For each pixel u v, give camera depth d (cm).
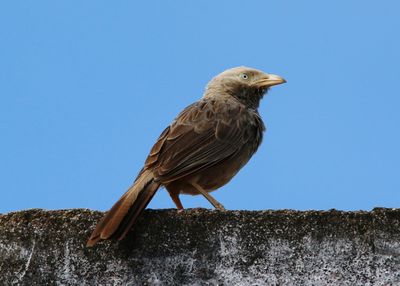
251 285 729
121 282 741
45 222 767
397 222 740
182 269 741
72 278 746
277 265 734
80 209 781
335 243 737
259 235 745
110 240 754
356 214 746
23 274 749
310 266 731
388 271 725
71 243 757
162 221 760
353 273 727
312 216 747
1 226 766
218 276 736
